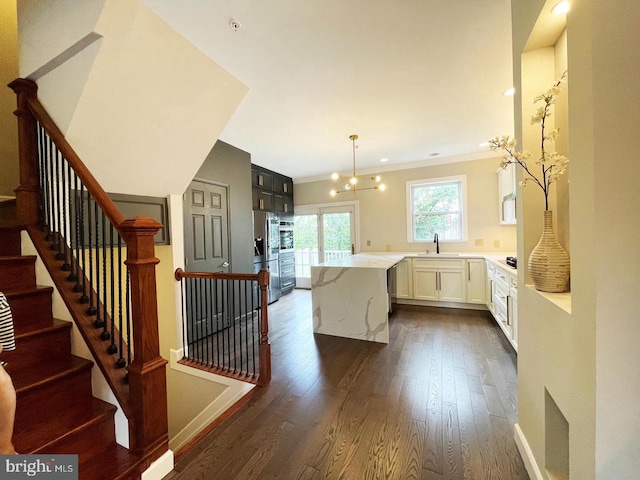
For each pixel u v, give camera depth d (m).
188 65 1.88
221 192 3.76
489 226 4.57
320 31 1.74
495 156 4.50
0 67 2.49
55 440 1.19
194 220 3.35
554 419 1.17
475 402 1.94
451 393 2.06
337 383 2.24
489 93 2.57
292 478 1.35
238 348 3.14
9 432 0.84
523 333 1.48
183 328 2.79
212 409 2.47
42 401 1.31
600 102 0.76
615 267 0.75
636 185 0.73
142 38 1.59
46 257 1.70
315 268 3.44
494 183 4.52
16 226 1.83
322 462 1.44
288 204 6.00
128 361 1.48
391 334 3.34
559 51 1.26
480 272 4.11
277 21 1.65
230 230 3.89
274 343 3.16
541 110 1.17
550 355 1.13
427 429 1.67
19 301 1.52
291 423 1.75
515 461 1.42
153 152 2.24
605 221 0.76
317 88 2.43
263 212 4.84
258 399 2.03
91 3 1.42
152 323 1.38
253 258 4.32
